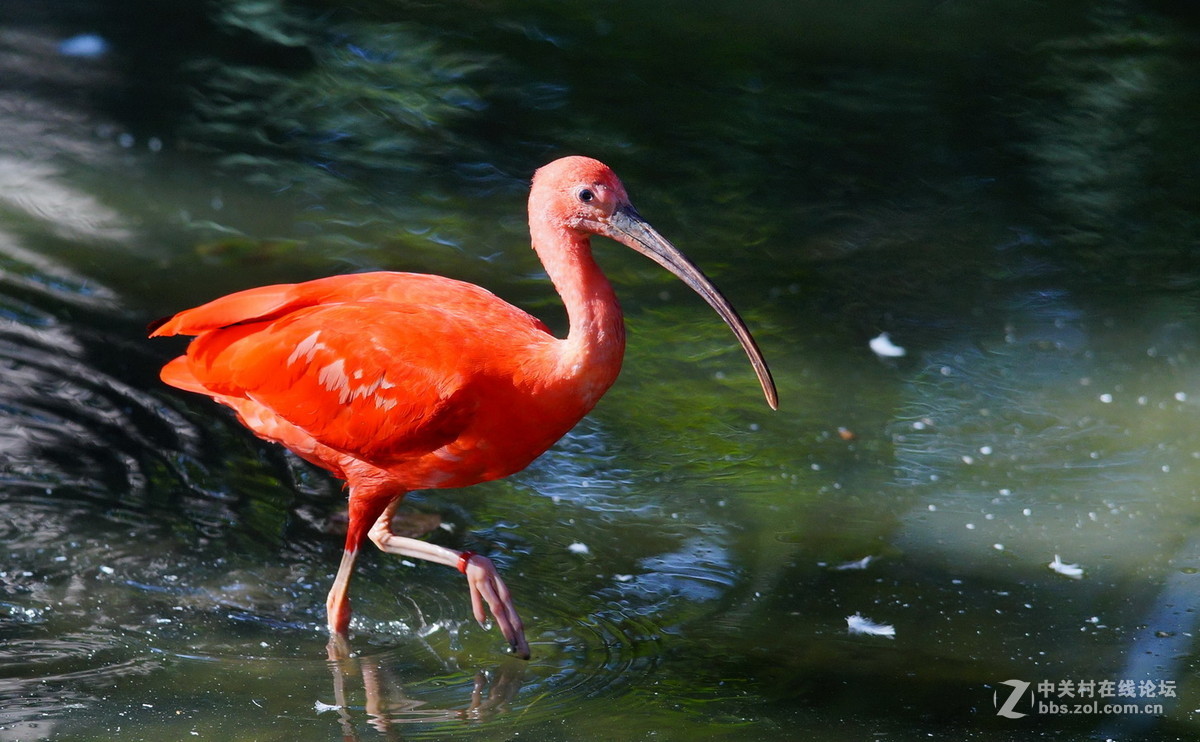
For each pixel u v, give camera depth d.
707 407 11.40
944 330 12.85
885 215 15.24
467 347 7.82
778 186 15.75
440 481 8.23
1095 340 12.73
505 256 13.53
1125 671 8.18
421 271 12.98
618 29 20.05
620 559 9.25
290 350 8.09
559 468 10.41
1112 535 9.75
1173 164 16.75
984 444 10.97
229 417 10.52
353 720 7.35
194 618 8.28
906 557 9.42
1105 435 11.13
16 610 8.15
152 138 15.23
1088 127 17.75
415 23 19.41
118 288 12.02
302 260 12.95
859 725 7.53
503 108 17.09
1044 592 9.05
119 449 9.88
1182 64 19.75
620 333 7.75
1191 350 12.55
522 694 7.69
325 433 8.11
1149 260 14.41
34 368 10.62
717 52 19.56
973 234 14.88
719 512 9.91
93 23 17.94
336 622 8.20
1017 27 21.03
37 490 9.29
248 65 17.42
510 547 9.30
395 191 14.73
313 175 14.86
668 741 7.27
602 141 16.45
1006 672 8.15
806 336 12.62
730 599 8.84
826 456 10.73
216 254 12.88
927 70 19.38
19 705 7.27
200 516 9.30
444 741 7.18
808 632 8.49
